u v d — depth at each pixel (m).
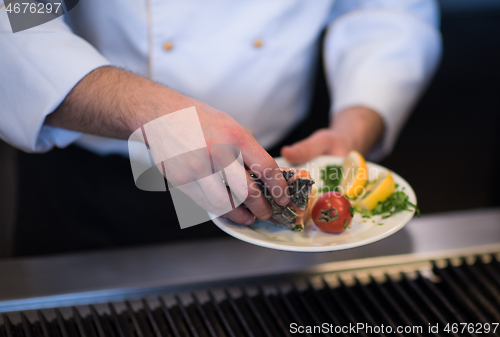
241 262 0.93
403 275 0.90
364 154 1.17
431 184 1.99
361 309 0.85
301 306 0.87
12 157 1.84
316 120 2.14
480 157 2.14
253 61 1.11
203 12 1.05
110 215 1.21
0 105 0.87
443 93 2.62
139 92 0.83
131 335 0.82
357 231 0.86
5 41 0.86
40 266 0.92
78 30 1.08
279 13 1.09
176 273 0.91
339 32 1.30
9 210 1.65
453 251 0.94
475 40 3.10
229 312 0.85
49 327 0.83
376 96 1.18
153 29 1.05
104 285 0.89
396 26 1.24
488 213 1.02
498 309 0.86
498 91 2.61
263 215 0.84
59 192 1.20
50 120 0.89
